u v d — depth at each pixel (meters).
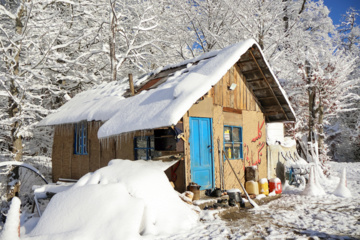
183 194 7.20
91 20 22.38
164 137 7.89
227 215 7.14
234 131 9.97
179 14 21.77
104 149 10.41
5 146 15.58
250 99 10.77
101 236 5.18
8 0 15.73
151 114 7.41
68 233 5.25
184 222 5.97
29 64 14.19
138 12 23.50
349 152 26.94
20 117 12.33
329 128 27.80
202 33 22.25
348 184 12.05
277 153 12.34
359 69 27.22
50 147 19.00
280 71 19.17
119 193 5.91
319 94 16.00
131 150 9.22
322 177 13.33
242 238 5.28
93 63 22.27
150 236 5.30
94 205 5.74
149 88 9.95
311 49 16.55
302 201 8.87
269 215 7.12
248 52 9.45
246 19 18.58
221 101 9.36
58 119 12.09
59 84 19.88
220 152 8.88
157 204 6.05
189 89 7.39
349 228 5.80
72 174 12.15
